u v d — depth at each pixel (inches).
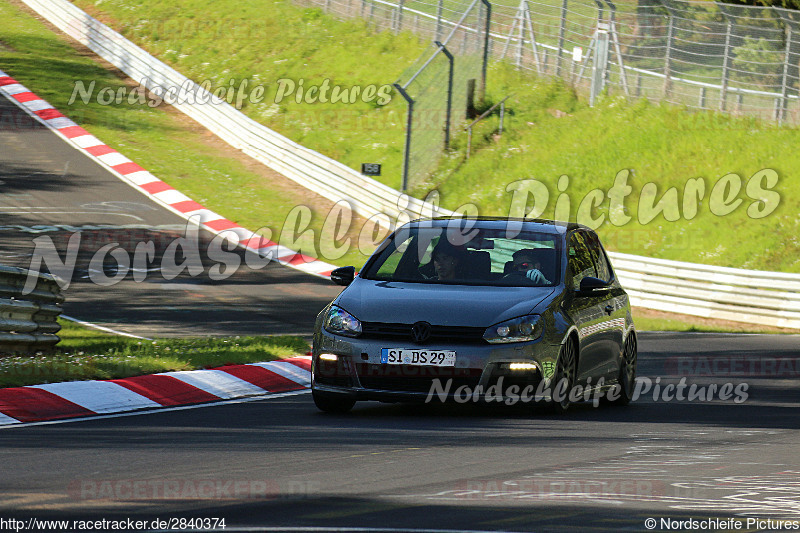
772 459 995.9
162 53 5836.6
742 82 4527.6
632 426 1192.8
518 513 754.8
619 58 4785.9
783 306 2947.8
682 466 951.6
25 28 6254.9
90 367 1448.1
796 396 1534.2
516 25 5177.2
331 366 1227.9
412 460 957.2
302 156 4301.2
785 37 4751.5
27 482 839.7
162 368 1508.4
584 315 1318.9
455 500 794.2
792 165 4030.5
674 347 2219.5
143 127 4901.6
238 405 1323.8
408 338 1205.1
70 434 1078.4
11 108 4886.8
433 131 4594.0
